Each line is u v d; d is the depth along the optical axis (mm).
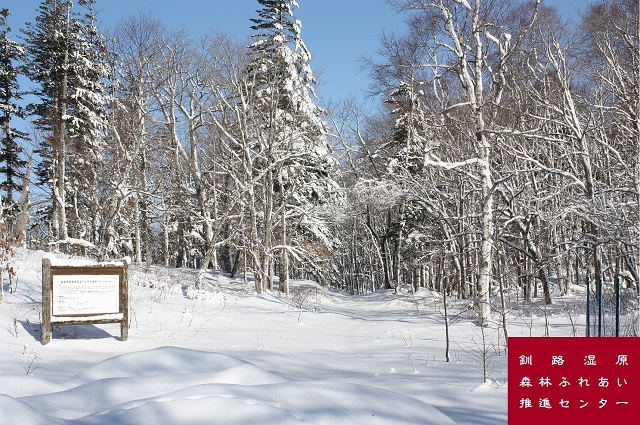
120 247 33375
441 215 26344
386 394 5602
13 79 34125
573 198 20297
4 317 10586
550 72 22641
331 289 43875
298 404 4820
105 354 9094
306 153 26062
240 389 4984
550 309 20703
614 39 21844
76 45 30328
